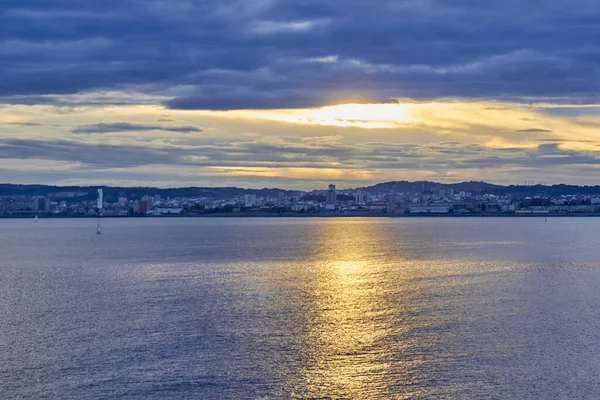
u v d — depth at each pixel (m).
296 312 73.31
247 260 136.88
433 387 48.91
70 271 116.38
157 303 78.81
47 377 50.62
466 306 77.12
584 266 124.44
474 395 47.41
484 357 55.34
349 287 93.94
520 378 50.53
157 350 57.34
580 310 74.44
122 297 83.69
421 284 97.31
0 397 46.81
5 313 72.88
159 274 109.69
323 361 54.50
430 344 59.25
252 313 72.56
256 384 49.44
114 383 49.44
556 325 66.38
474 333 63.16
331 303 79.31
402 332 63.72
